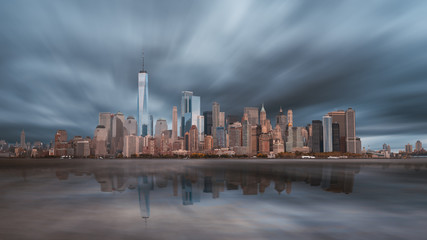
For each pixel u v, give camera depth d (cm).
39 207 3177
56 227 2322
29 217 2677
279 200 3600
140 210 2983
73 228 2292
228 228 2288
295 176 7975
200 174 8819
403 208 3106
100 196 4019
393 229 2277
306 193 4291
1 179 7138
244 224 2409
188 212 2873
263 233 2161
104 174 8956
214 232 2175
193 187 5122
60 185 5556
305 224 2417
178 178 7188
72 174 9038
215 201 3525
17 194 4256
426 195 4169
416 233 2170
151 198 3797
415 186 5491
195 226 2345
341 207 3147
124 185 5500
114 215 2748
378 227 2338
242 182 6081
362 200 3631
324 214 2788
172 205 3259
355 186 5425
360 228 2305
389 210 2991
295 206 3181
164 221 2508
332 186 5353
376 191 4631
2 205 3300
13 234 2136
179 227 2317
